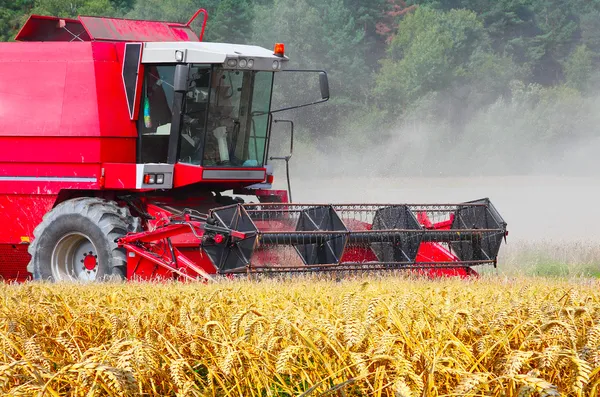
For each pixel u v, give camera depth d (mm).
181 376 6582
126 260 23219
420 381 5852
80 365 5664
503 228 23688
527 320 7844
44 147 24688
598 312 9219
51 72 24922
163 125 24781
